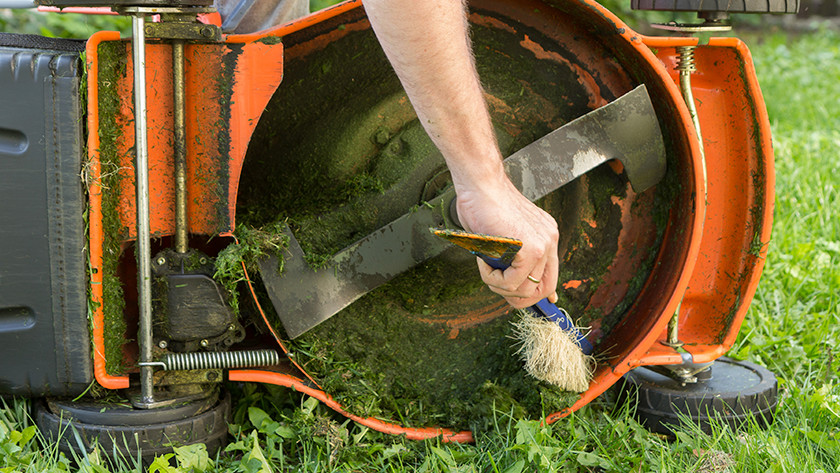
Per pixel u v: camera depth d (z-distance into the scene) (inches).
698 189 71.9
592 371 78.0
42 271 65.6
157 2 60.9
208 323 68.4
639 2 75.9
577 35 74.1
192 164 65.6
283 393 81.0
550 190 72.5
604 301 82.5
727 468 70.0
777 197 142.3
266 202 76.9
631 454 73.4
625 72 75.5
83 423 68.7
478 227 62.4
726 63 76.9
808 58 363.9
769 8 74.2
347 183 76.2
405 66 54.4
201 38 62.2
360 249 71.8
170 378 70.2
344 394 74.8
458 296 80.7
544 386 76.1
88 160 63.2
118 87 64.1
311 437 72.4
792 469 67.7
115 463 68.4
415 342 80.8
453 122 57.2
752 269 78.3
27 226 64.9
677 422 78.3
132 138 65.1
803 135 201.5
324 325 78.2
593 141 72.8
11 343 67.0
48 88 63.1
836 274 112.0
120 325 68.8
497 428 73.3
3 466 65.4
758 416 79.3
